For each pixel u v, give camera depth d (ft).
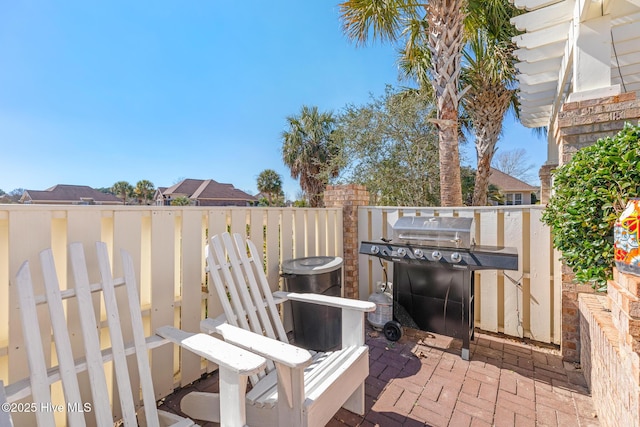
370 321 10.80
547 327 9.51
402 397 6.95
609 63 7.97
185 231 7.30
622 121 7.48
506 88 21.74
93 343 4.45
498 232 10.26
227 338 4.87
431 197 24.47
